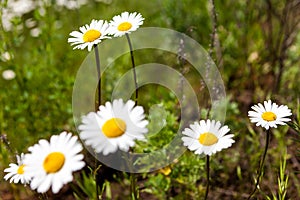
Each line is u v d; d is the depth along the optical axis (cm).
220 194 66
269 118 48
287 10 77
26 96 72
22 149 68
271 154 68
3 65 76
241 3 86
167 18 88
